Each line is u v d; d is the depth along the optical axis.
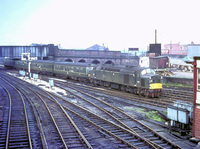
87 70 40.03
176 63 60.12
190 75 43.78
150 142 11.99
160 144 11.96
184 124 13.84
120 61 83.75
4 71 65.50
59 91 31.27
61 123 16.11
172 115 14.23
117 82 30.72
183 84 34.09
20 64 67.19
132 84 27.42
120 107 21.45
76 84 38.34
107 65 34.47
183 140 12.71
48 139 12.81
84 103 23.22
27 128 14.33
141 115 18.27
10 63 74.19
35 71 60.41
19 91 30.70
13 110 19.88
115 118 16.75
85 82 41.47
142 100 24.42
